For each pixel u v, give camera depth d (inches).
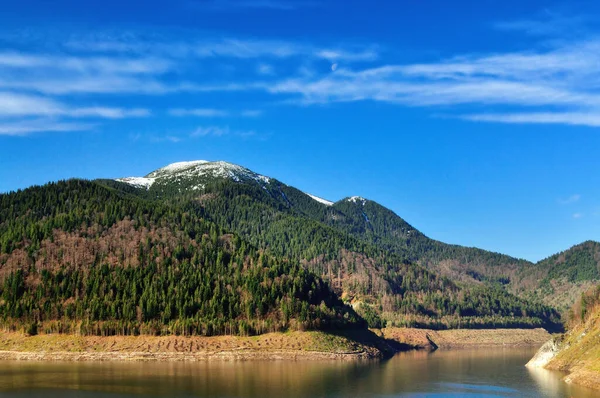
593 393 7805.1
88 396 7421.3
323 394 7805.1
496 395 7760.8
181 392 7726.4
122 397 7386.8
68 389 7819.9
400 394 7869.1
